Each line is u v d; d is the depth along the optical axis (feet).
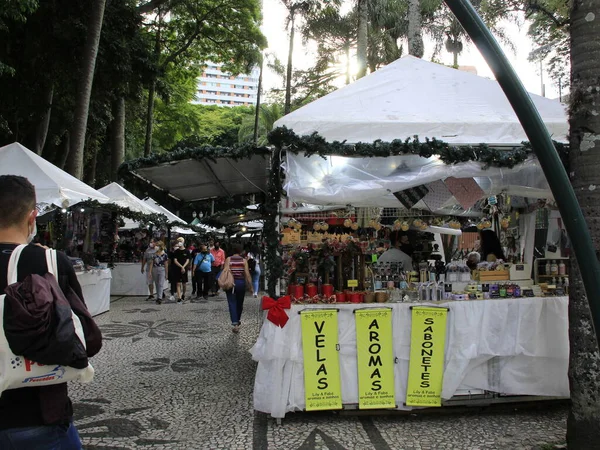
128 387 18.40
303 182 16.16
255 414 15.61
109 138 77.46
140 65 57.41
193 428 14.39
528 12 45.32
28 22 47.14
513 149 15.92
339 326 15.42
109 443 13.26
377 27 79.30
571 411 12.48
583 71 12.05
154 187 23.30
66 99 59.93
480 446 13.15
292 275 17.51
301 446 13.11
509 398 15.83
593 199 11.84
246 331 29.96
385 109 17.01
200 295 47.96
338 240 18.40
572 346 12.51
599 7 11.95
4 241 6.33
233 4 78.07
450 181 19.03
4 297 5.60
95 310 35.78
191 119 102.06
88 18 49.37
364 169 16.81
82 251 44.24
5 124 47.42
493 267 18.44
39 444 5.80
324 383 15.14
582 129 12.07
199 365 21.68
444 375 15.39
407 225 25.46
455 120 16.53
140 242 55.42
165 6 77.15
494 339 15.66
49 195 28.45
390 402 15.24
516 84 8.95
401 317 15.69
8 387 5.60
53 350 5.57
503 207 24.47
